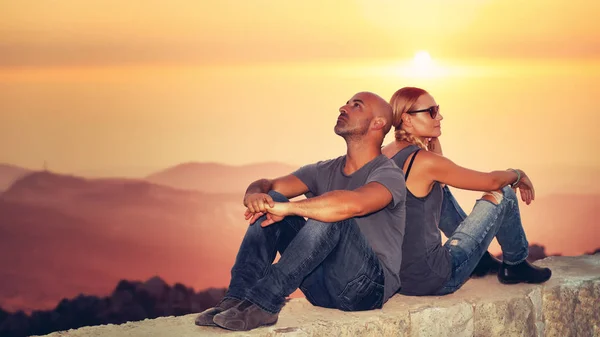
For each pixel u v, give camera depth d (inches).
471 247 126.9
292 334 106.5
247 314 105.0
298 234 105.1
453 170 118.0
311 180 119.8
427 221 119.7
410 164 117.9
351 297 112.0
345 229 105.8
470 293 131.0
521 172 131.6
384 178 106.0
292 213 100.9
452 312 122.8
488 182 122.7
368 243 109.7
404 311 117.6
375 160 112.3
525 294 133.0
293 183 119.6
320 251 104.5
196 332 107.5
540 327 136.6
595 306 143.3
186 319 115.3
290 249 105.0
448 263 123.6
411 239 119.7
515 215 131.9
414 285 124.3
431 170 117.6
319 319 112.5
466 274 128.0
